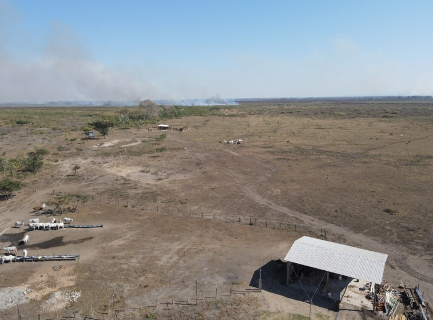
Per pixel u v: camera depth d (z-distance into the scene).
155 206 45.66
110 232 37.75
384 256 27.19
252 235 36.84
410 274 29.09
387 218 40.94
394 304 24.86
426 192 49.97
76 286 27.50
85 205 46.16
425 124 125.69
